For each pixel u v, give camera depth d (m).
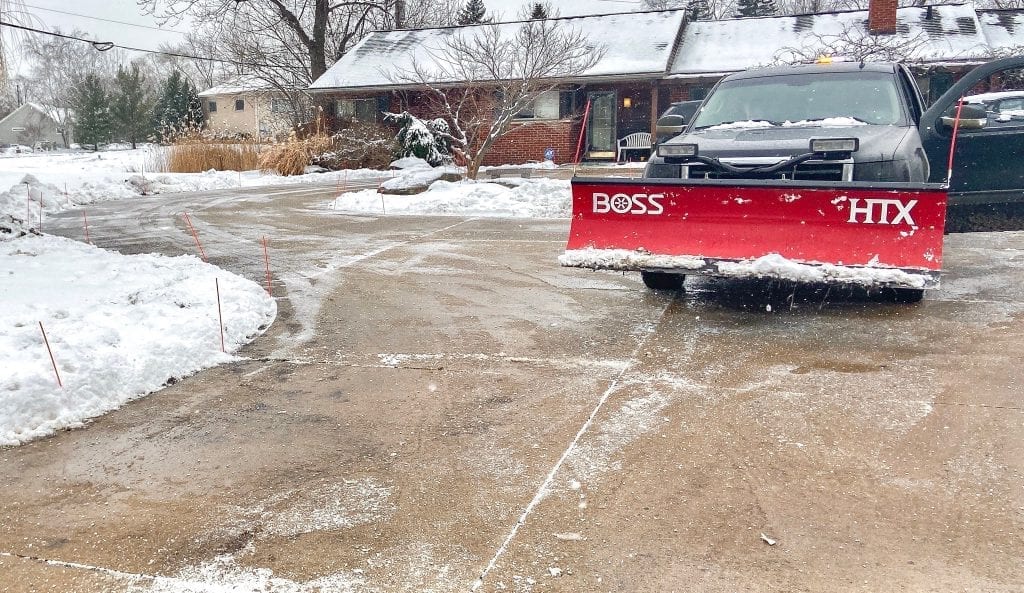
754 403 4.21
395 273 8.23
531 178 17.34
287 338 5.85
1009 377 4.46
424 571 2.77
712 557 2.80
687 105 10.45
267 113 38.78
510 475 3.49
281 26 30.98
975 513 3.03
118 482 3.56
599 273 7.97
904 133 6.25
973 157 7.68
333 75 26.34
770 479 3.37
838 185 5.52
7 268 7.59
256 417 4.29
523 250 9.49
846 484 3.30
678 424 3.97
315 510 3.23
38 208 14.85
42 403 4.22
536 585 2.67
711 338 5.46
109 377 4.61
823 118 6.88
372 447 3.84
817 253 5.66
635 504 3.20
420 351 5.40
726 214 5.90
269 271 8.46
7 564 2.90
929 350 5.01
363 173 23.41
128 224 12.77
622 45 24.38
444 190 14.98
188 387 4.82
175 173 23.62
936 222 5.38
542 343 5.48
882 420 3.93
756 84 7.55
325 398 4.54
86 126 52.25
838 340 5.30
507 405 4.32
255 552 2.93
